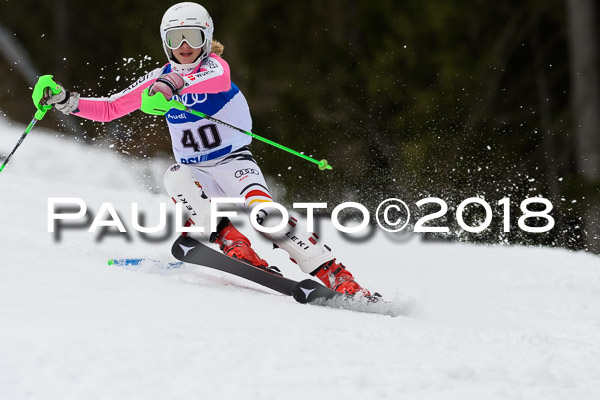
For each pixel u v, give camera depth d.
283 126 54.53
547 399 9.11
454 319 15.60
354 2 57.47
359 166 52.66
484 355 10.54
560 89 53.75
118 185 40.34
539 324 16.14
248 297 13.81
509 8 53.28
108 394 8.18
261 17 58.34
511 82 53.28
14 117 68.31
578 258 22.80
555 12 53.28
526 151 52.03
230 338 10.13
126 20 68.88
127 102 15.48
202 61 15.34
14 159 38.97
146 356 9.20
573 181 48.59
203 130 15.59
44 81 15.00
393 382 9.07
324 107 54.25
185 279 15.47
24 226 19.64
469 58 52.88
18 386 8.25
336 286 15.15
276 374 9.00
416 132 51.62
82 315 11.04
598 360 10.93
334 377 9.04
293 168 53.34
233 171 15.80
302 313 12.70
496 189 50.00
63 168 39.41
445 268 20.95
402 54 53.62
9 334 9.62
